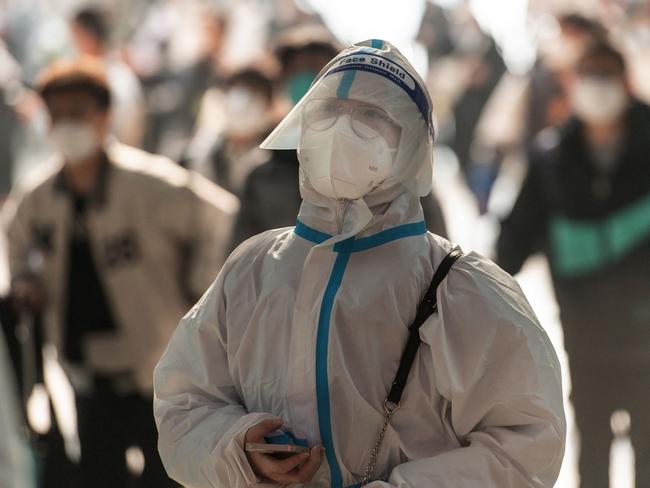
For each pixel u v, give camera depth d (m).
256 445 7.05
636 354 12.90
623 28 25.88
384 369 7.12
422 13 36.75
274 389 7.28
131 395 12.27
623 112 12.96
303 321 7.18
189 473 7.41
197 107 27.38
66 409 16.41
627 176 12.91
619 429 13.08
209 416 7.44
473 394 7.04
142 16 36.66
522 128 25.41
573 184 13.02
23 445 12.09
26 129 27.62
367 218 7.14
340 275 7.17
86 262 12.17
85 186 12.12
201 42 27.73
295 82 12.70
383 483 6.98
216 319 7.55
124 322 12.13
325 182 7.19
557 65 23.42
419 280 7.16
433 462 7.00
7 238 12.45
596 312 12.98
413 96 7.27
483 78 32.41
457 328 7.06
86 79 11.98
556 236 13.16
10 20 36.28
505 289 7.20
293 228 7.61
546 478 7.16
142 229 12.02
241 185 12.07
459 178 32.91
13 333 12.28
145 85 27.45
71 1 35.25
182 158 17.22
